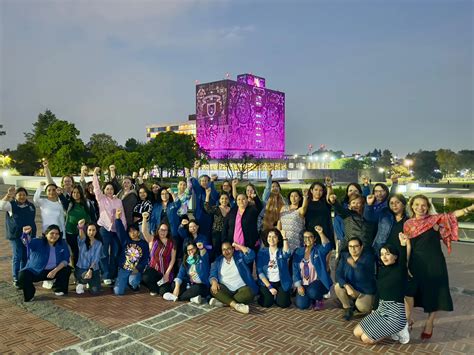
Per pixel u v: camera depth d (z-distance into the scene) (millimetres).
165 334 5117
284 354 4574
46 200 7277
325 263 6168
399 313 4719
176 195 8078
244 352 4621
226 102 105375
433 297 4867
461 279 7746
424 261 4945
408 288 5059
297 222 6609
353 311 5734
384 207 6070
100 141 57594
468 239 12039
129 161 44250
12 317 5688
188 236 6828
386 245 4836
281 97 125375
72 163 36094
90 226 6840
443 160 118562
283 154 126250
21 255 7023
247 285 6227
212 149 109250
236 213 6875
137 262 6953
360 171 68438
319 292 6027
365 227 5871
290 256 6324
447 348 4742
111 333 5141
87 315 5777
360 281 5539
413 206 5098
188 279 6633
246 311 5867
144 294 6836
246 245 6699
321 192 6672
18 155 57062
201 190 8258
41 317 5688
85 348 4695
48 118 58719
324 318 5711
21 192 7012
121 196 8234
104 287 7242
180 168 56125
